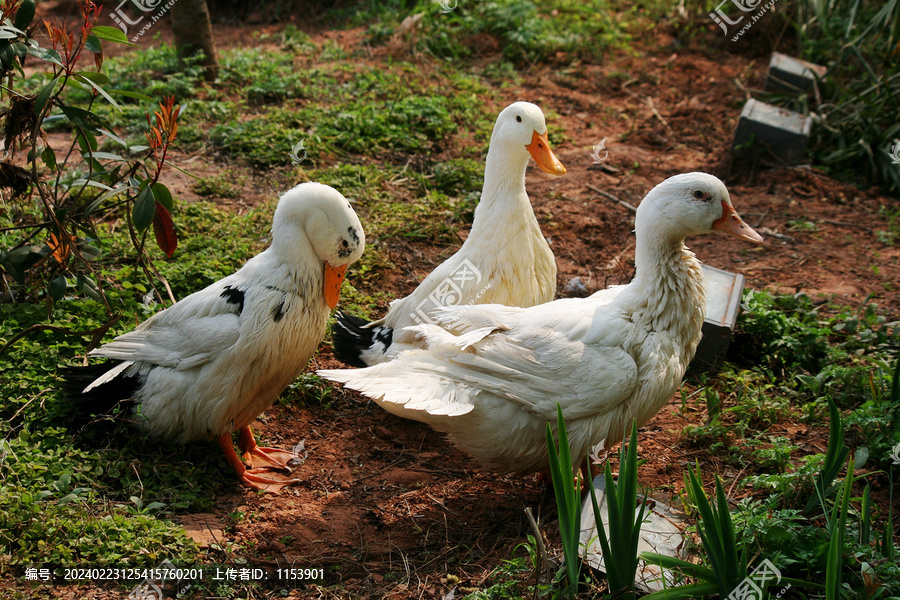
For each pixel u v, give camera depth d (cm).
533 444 175
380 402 178
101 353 179
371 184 266
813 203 284
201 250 230
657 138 324
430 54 378
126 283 208
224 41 396
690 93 373
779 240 266
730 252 261
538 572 155
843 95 331
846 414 199
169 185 258
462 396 172
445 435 198
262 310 177
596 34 426
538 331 175
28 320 198
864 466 188
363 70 348
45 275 204
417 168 281
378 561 172
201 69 319
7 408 182
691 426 197
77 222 200
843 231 271
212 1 442
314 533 176
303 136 278
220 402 178
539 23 414
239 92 314
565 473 154
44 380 186
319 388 203
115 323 199
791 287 245
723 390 209
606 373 171
